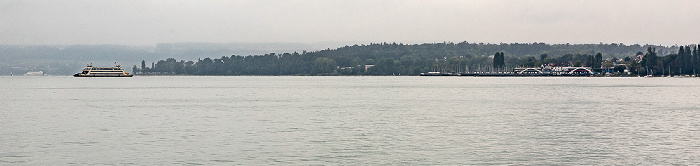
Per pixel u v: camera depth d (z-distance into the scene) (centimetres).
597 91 19012
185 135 6769
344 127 7581
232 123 8106
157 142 6203
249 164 5053
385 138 6519
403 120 8512
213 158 5291
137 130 7244
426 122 8212
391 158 5316
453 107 11225
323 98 14775
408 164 5075
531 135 6769
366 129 7356
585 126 7712
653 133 6919
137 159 5225
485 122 8219
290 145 6016
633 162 5097
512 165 5019
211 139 6438
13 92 18900
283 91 19688
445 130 7238
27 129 7388
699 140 6291
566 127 7594
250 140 6362
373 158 5319
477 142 6216
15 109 10850
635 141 6250
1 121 8444
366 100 13788
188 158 5281
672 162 5075
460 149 5769
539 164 5050
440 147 5884
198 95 16538
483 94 16975
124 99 14288
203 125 7831
